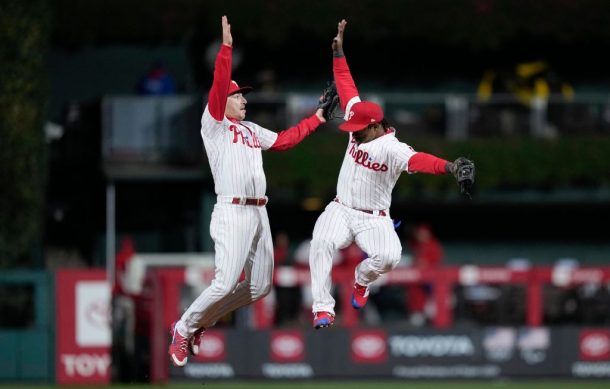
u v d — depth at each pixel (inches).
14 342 2812.5
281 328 2888.8
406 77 4055.1
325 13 3804.1
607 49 4072.3
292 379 2874.0
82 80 4008.4
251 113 3526.1
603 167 3742.6
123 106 3708.2
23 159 3545.8
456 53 4052.7
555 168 3727.9
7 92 3550.7
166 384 2795.3
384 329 2901.1
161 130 3720.5
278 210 3934.5
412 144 3649.1
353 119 1481.3
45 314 2829.7
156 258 3442.4
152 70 3850.9
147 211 3892.7
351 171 1504.7
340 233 1512.1
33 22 3597.4
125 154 3708.2
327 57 4001.0
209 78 4013.3
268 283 1562.5
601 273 2938.0
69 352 2824.8
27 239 3545.8
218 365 2856.8
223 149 1510.8
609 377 2935.5
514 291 2940.5
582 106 3779.5
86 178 3900.1
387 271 1524.4
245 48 3944.4
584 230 4092.0
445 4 3863.2
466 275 2925.7
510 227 4062.5
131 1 3976.4
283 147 1573.6
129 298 2906.0
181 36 4018.2
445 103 3750.0
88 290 2839.6
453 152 3661.4
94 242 3892.7
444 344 2908.5
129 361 2849.4
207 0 3789.4
